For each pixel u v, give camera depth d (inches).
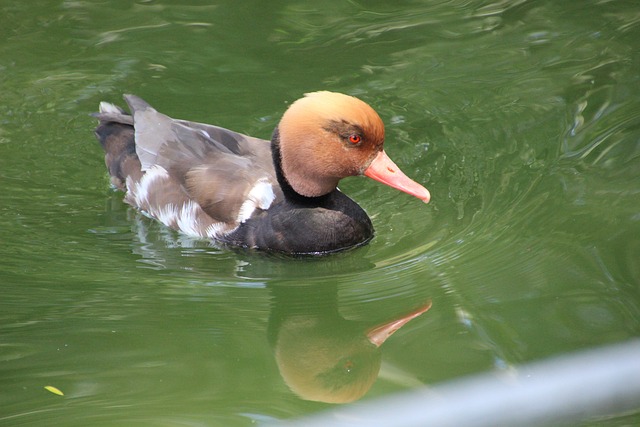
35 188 501.7
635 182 473.7
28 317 398.9
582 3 642.2
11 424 329.1
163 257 458.3
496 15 637.9
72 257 450.0
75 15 643.5
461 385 335.6
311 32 628.4
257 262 456.4
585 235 438.3
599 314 379.6
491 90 561.0
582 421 254.7
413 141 523.5
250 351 378.3
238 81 580.4
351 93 564.7
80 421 330.0
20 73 584.7
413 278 427.5
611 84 553.6
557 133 518.9
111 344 379.9
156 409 337.7
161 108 555.2
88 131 543.2
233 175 471.2
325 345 385.4
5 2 658.2
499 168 498.0
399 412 315.0
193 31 627.5
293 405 338.6
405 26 631.8
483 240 445.7
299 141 432.8
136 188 497.4
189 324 398.0
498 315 388.2
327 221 451.2
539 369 341.1
